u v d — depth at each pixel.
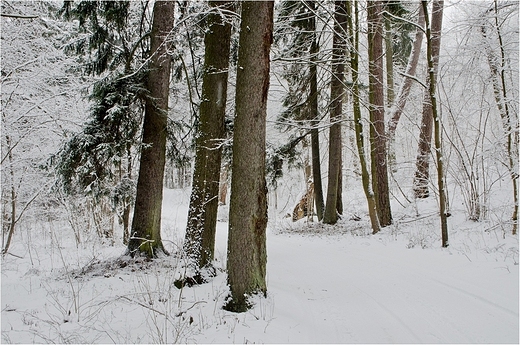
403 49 18.34
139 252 8.32
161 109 8.48
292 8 12.61
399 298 5.28
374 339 4.01
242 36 5.16
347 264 7.84
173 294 5.70
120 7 8.95
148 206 8.56
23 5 11.23
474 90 10.79
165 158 9.25
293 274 7.36
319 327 4.45
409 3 13.02
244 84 5.07
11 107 11.34
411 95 14.91
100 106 8.11
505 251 6.81
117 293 5.82
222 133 7.10
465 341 3.77
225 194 29.03
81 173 8.55
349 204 19.00
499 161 9.33
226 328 4.21
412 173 14.78
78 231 14.17
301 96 14.46
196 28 8.47
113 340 3.89
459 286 5.41
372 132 12.22
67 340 3.94
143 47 9.53
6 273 8.80
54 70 12.15
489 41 9.59
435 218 11.24
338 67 12.81
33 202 14.20
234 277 5.02
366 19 11.70
